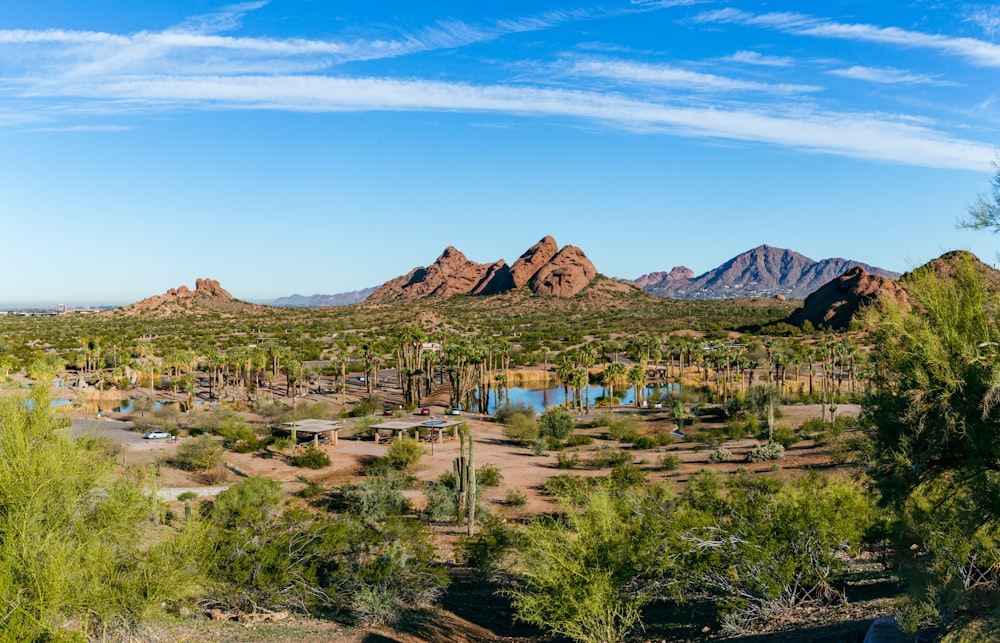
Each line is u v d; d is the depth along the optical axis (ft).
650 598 47.70
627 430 207.92
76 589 33.53
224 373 343.46
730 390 290.15
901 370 31.40
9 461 35.35
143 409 235.20
